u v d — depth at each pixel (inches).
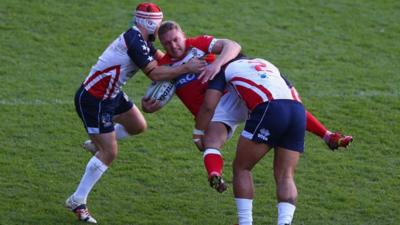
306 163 1079.0
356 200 968.9
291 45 1526.8
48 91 1305.4
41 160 1062.4
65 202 929.5
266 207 948.6
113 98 903.7
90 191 977.5
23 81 1338.6
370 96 1322.6
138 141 1136.2
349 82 1380.4
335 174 1046.4
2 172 1016.2
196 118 846.5
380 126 1207.6
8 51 1454.2
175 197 970.1
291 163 828.6
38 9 1617.9
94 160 893.2
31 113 1218.0
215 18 1620.3
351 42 1556.3
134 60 872.9
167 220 903.1
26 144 1111.6
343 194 984.3
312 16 1653.5
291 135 824.9
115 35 1541.6
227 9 1663.4
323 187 1005.8
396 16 1675.7
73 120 1204.5
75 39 1517.0
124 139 1139.3
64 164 1053.8
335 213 933.8
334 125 1210.0
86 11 1624.0
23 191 965.2
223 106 858.1
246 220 824.3
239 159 828.6
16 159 1059.9
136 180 1015.6
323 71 1423.5
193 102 869.2
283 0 1720.0
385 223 909.8
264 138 813.2
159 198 964.6
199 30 1562.5
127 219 901.2
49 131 1160.2
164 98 873.5
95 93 889.5
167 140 1145.4
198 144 850.8
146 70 869.2
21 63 1411.2
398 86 1369.3
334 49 1521.9
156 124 1198.9
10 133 1144.8
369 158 1100.5
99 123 892.0
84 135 1154.0
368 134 1179.3
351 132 1185.4
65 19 1588.3
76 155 1085.8
